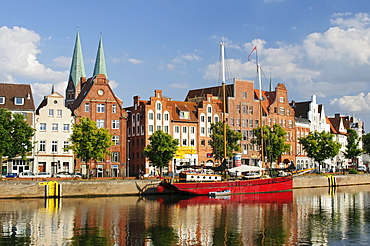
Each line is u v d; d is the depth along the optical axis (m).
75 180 80.62
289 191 94.06
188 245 42.84
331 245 42.91
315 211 64.12
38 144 100.81
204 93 143.25
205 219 56.31
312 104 160.38
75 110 106.06
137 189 83.12
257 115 138.38
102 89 110.50
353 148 155.00
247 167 90.00
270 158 116.94
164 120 119.06
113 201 73.56
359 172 135.62
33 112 99.50
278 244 43.22
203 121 125.31
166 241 44.28
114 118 111.06
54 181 77.00
